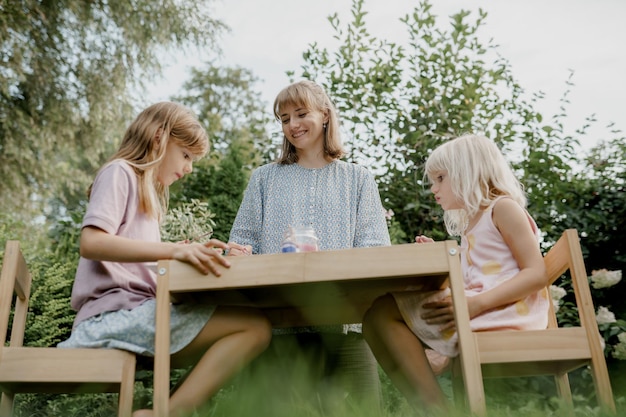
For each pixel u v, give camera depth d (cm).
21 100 820
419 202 388
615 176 397
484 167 205
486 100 410
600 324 329
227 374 166
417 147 404
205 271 155
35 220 827
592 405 300
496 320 178
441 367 205
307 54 434
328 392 204
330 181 244
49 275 324
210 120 1412
